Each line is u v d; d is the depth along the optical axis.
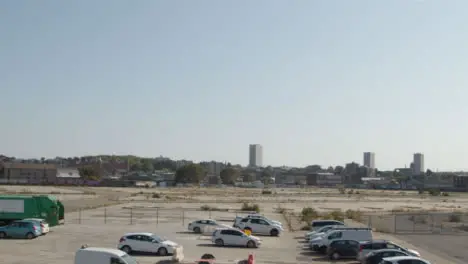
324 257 44.44
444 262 44.38
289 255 45.31
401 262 32.75
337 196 181.12
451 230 71.38
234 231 50.09
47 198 62.47
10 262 38.44
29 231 52.75
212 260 34.56
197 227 60.47
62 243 49.31
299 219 83.31
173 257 38.84
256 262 40.50
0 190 147.62
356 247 43.31
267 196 167.38
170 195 153.12
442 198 186.62
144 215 82.62
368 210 110.06
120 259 30.33
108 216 79.69
